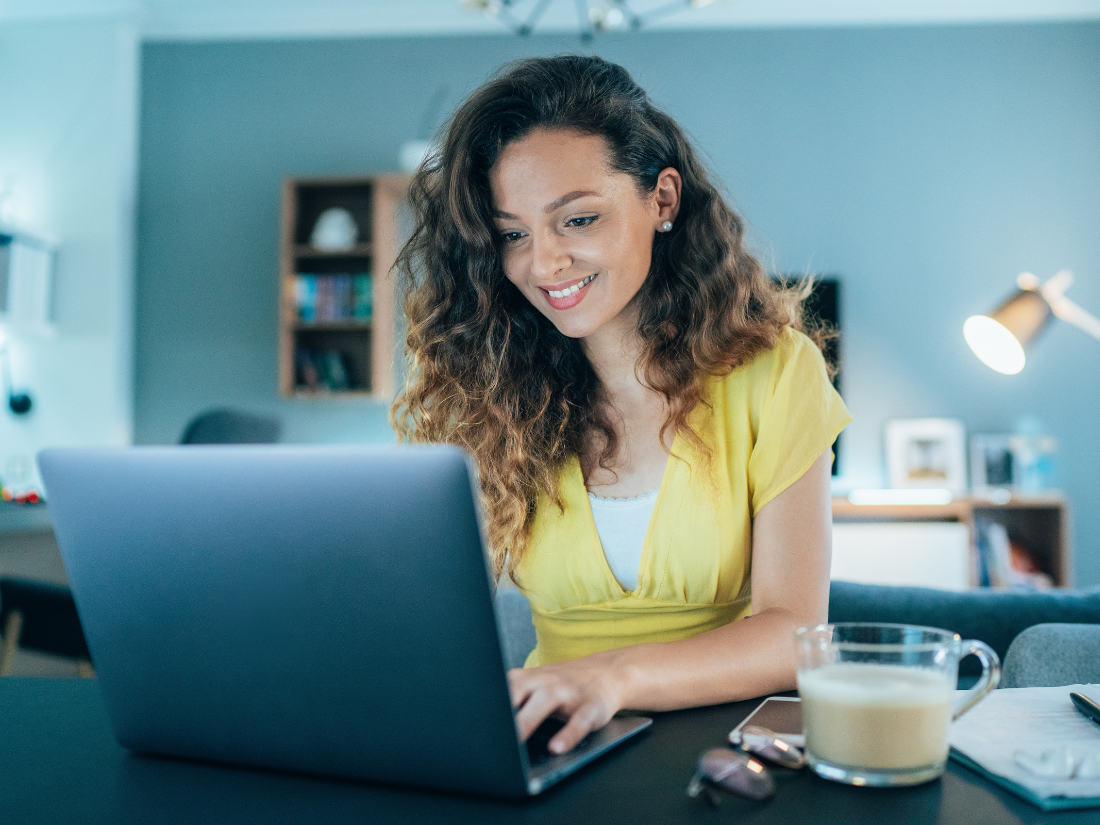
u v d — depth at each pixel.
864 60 3.98
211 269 4.16
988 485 3.79
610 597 1.05
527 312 1.12
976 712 0.64
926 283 3.95
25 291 3.87
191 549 0.54
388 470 0.48
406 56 4.13
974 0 3.91
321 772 0.56
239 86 4.19
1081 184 3.91
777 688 0.75
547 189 0.96
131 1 4.05
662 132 1.08
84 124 4.09
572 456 1.09
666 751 0.60
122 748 0.63
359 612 0.50
